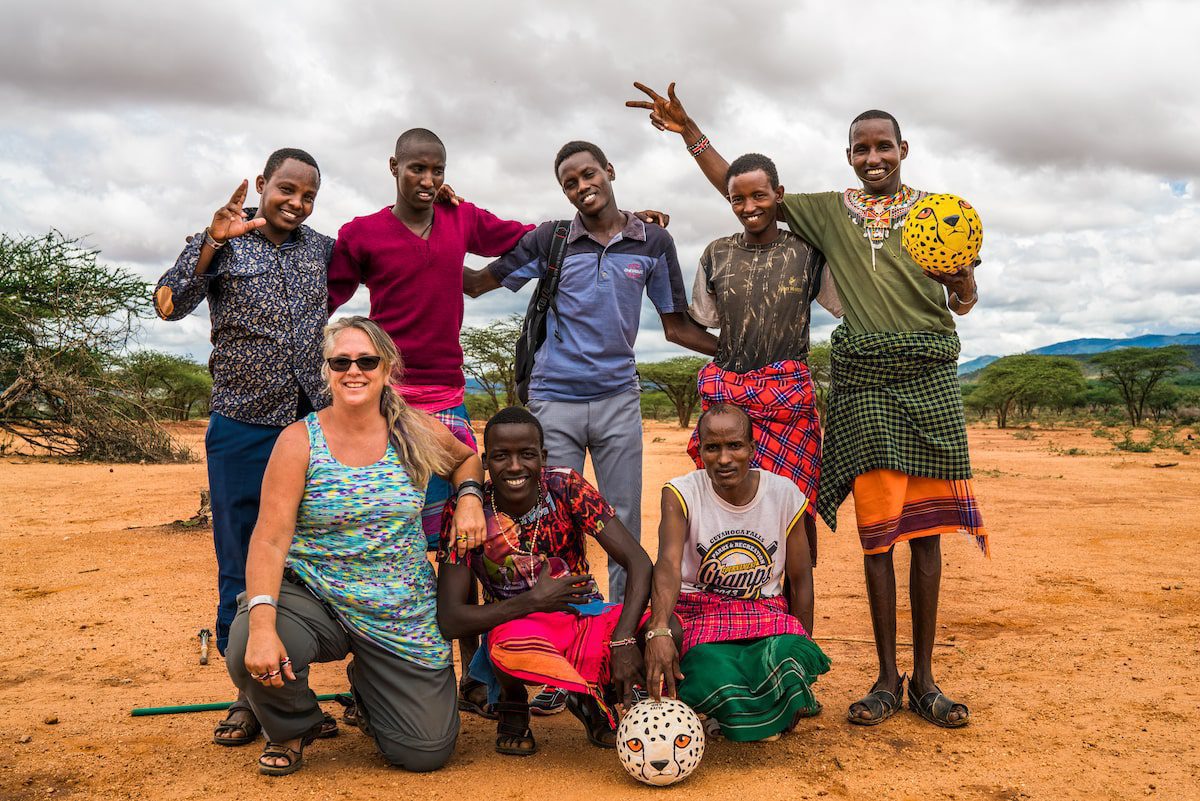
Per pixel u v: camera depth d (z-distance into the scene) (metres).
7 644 5.80
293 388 4.27
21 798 3.33
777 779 3.48
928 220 4.11
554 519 3.95
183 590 7.38
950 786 3.42
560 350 5.19
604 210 5.11
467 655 4.51
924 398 4.23
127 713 4.37
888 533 4.27
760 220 4.58
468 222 5.07
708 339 5.29
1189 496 13.07
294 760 3.60
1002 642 5.59
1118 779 3.48
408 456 3.82
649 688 3.67
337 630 3.69
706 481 4.12
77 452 22.91
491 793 3.37
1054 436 38.72
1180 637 5.59
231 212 4.07
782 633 3.85
